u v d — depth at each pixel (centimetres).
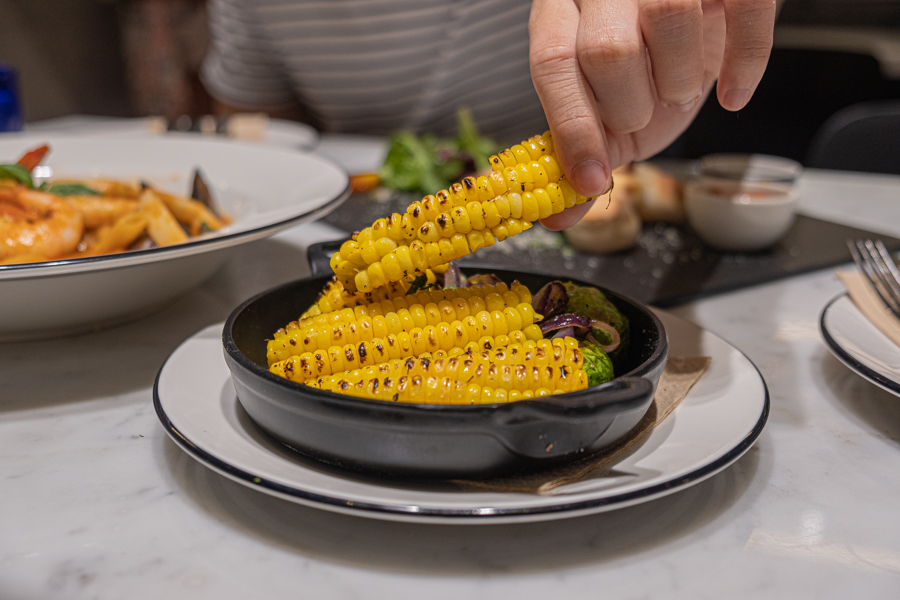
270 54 144
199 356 38
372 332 32
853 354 37
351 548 30
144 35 207
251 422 34
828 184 96
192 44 211
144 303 45
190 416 33
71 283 39
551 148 33
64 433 36
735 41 33
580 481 30
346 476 30
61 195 55
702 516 31
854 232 71
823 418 38
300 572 29
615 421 30
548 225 37
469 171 93
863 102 203
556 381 30
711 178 69
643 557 29
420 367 30
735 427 32
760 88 211
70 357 44
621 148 43
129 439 36
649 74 34
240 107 156
